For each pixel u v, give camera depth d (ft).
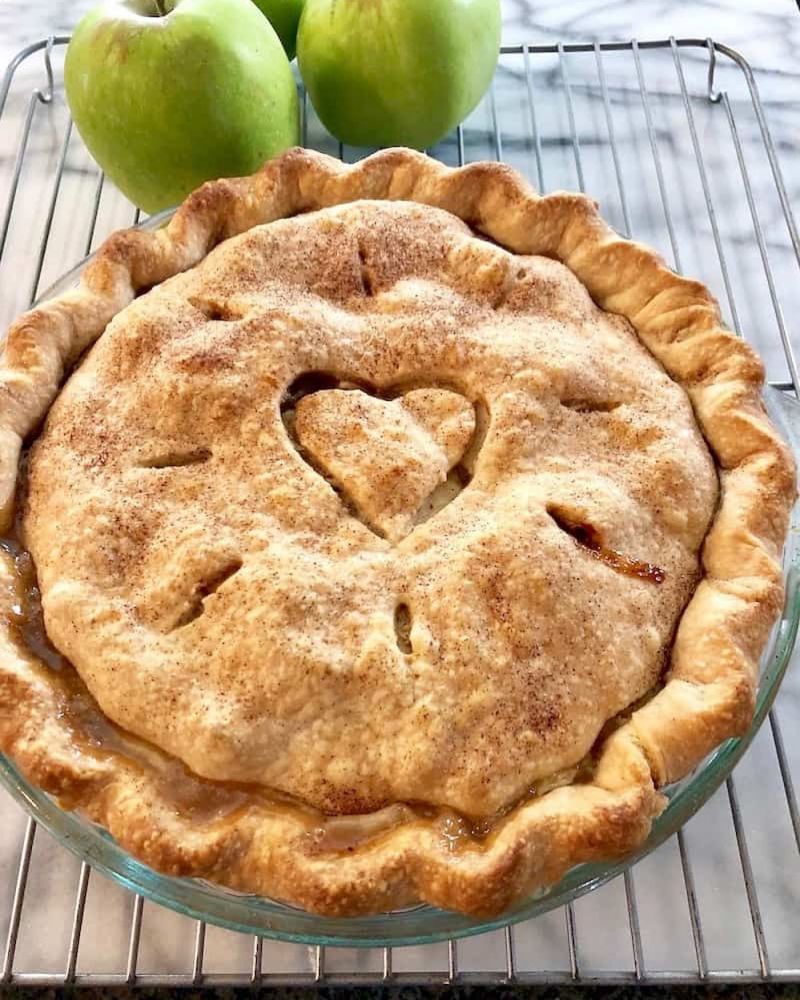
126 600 0.87
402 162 1.13
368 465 0.91
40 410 0.98
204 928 0.94
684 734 0.82
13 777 0.84
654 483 0.93
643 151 1.53
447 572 0.86
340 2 1.28
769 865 0.99
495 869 0.75
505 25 1.69
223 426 0.93
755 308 1.36
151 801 0.80
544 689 0.83
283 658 0.82
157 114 1.19
